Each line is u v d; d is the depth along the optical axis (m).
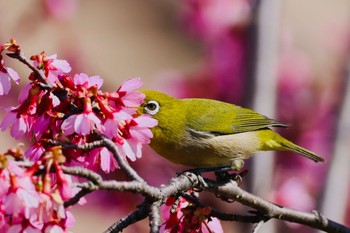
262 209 8.30
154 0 31.72
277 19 12.74
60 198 5.48
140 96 6.79
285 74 14.33
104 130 6.57
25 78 17.17
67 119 6.41
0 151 17.89
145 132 6.89
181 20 15.02
